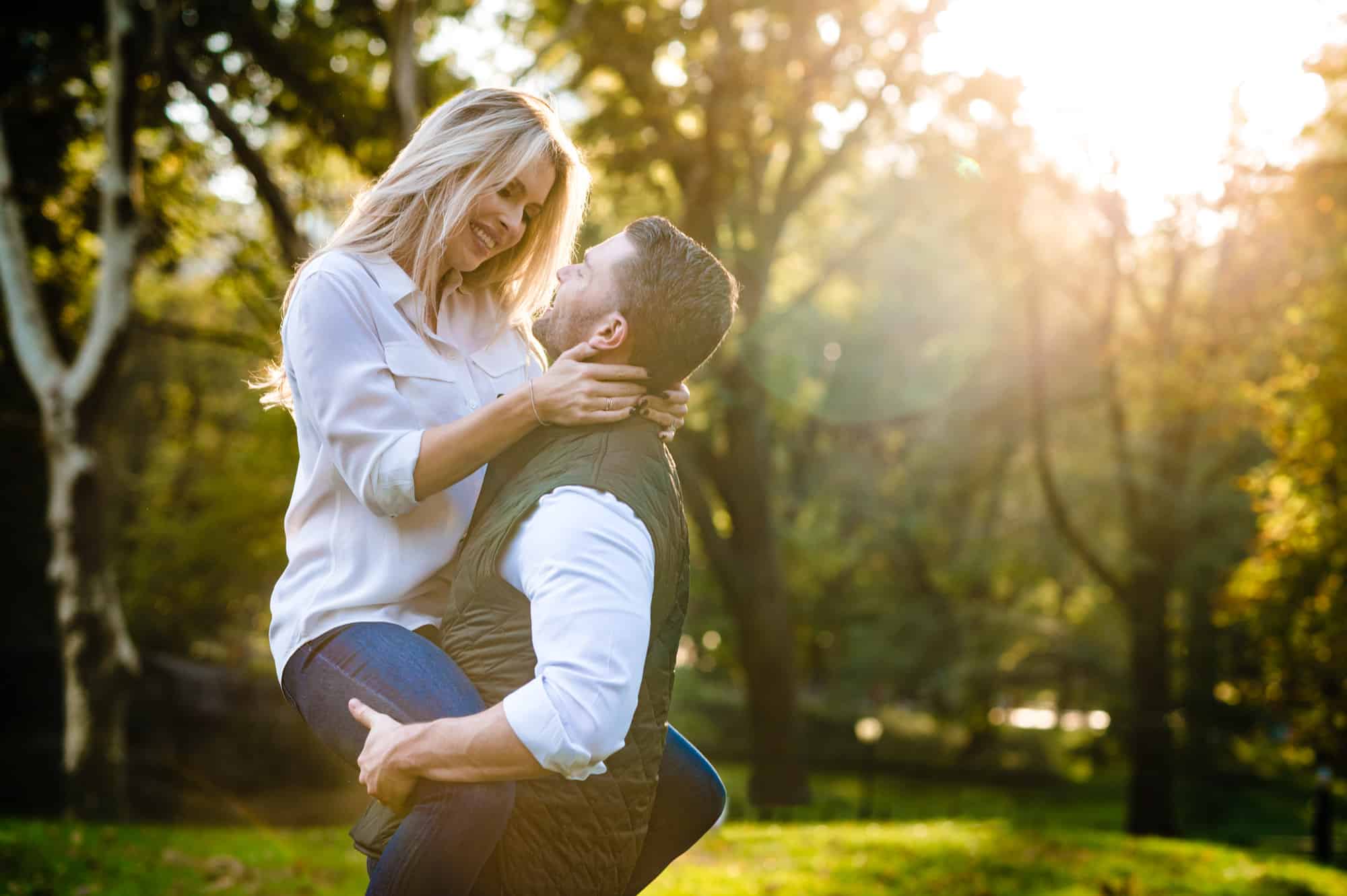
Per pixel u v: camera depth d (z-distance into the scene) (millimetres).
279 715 16984
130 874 6199
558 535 1865
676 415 2119
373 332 2086
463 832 1850
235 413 22078
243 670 18062
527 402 1961
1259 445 18422
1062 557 22203
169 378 21641
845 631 27250
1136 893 7348
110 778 9477
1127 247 14945
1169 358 14156
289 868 6758
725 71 11555
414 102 9492
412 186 2127
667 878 6738
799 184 14836
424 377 2109
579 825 1928
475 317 2312
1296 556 12156
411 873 1854
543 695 1800
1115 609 24062
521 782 1896
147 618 18469
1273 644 12562
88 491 9609
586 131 12047
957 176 13391
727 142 12789
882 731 28031
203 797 14891
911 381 24531
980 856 8328
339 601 2049
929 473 24078
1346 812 20359
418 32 11039
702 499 15055
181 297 20172
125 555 18609
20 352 9641
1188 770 22000
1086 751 25453
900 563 26672
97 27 11570
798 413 21094
